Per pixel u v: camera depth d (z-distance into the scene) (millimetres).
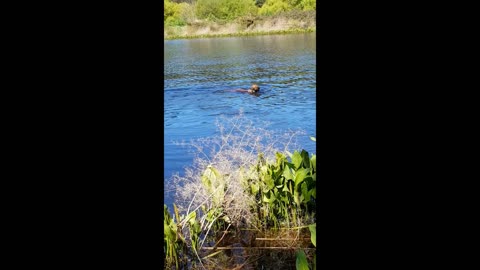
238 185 4023
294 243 3773
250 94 8938
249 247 3725
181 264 3535
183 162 5367
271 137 4734
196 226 3703
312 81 9781
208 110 8109
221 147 4207
